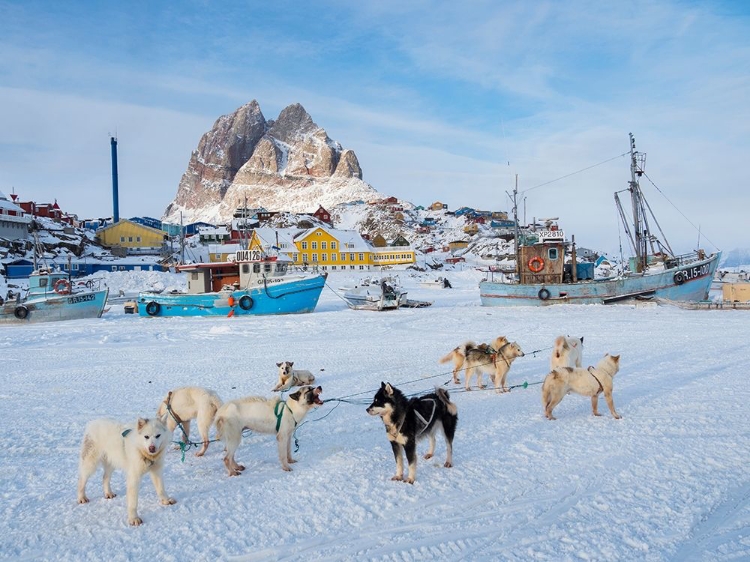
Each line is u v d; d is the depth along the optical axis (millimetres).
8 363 16312
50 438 8727
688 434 8227
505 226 168500
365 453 7848
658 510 5785
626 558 4871
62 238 86375
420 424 6762
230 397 11383
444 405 7156
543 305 34312
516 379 12930
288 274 35875
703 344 17188
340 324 26109
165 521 5766
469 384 12211
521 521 5617
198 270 34812
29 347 19922
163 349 19000
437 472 7016
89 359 16938
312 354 17125
